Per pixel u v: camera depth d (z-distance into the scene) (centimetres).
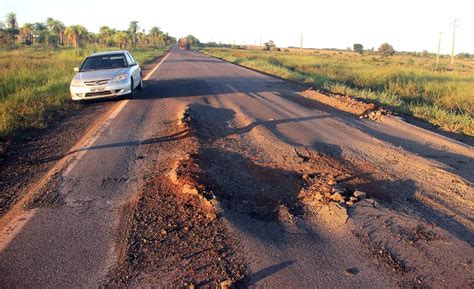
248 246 374
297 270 337
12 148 727
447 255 361
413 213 447
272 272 334
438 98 1417
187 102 1201
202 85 1675
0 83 1434
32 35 8956
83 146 725
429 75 2284
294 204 469
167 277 328
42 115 1008
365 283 320
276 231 405
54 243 385
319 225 418
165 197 483
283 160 633
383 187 526
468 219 437
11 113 952
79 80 1218
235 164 611
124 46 9438
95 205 468
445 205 472
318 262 349
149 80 1930
